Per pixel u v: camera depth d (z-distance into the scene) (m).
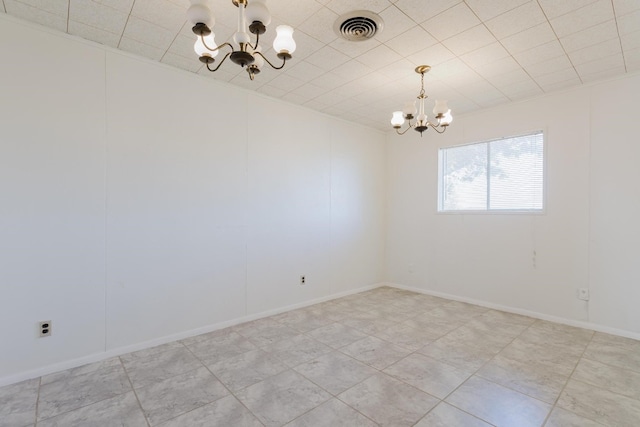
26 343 2.47
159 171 3.12
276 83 3.59
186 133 3.30
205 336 3.32
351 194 5.03
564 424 1.94
